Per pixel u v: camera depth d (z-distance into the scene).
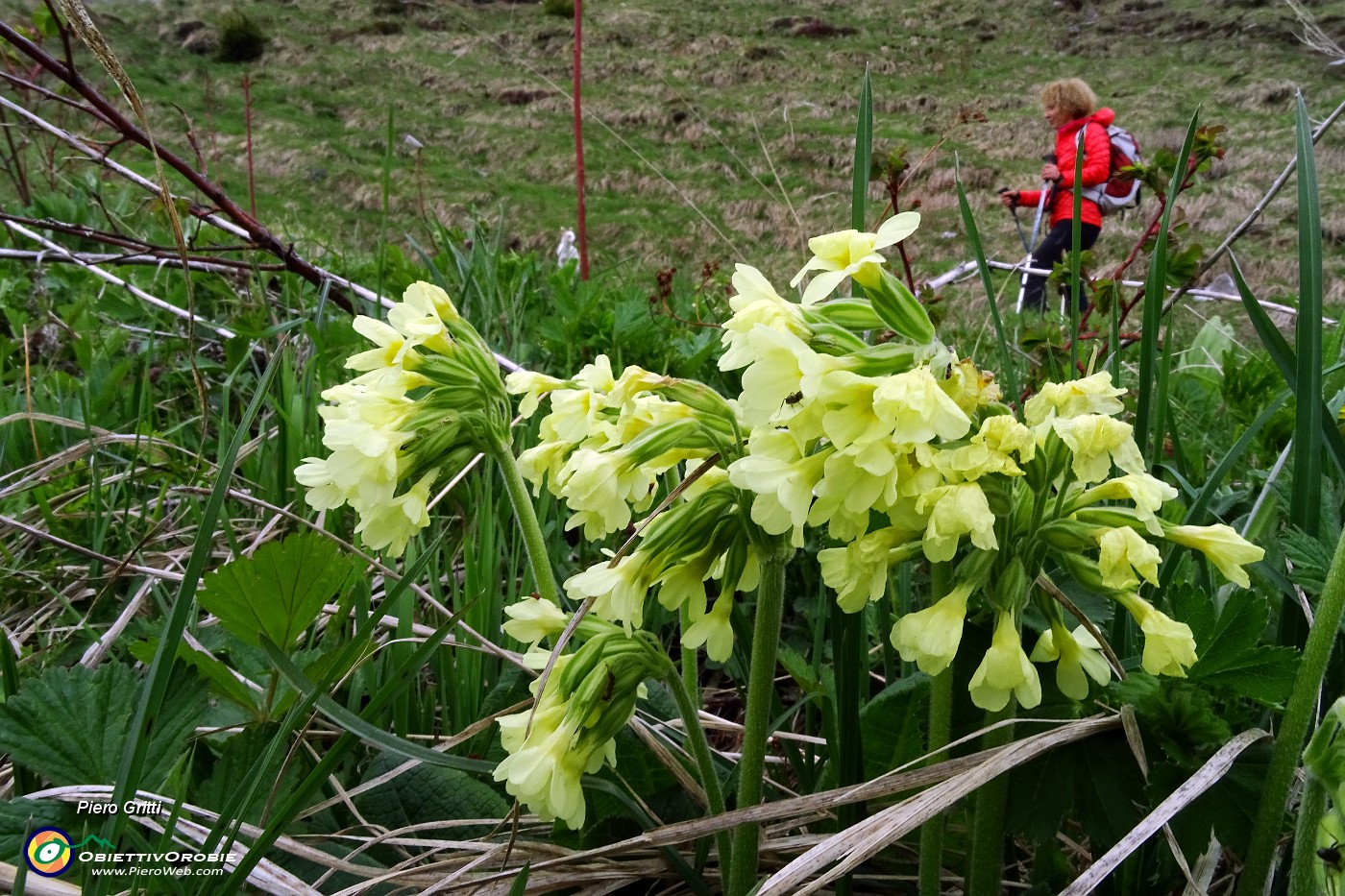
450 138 22.22
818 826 1.92
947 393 1.26
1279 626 1.78
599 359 1.70
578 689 1.50
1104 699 1.59
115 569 2.56
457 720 2.10
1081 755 1.51
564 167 19.80
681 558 1.53
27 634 2.42
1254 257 14.56
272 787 1.57
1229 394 3.32
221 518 2.56
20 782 1.78
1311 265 1.69
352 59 26.28
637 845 1.63
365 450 1.55
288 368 3.15
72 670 1.67
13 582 2.62
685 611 2.13
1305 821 1.26
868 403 1.22
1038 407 1.30
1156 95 23.84
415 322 1.67
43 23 4.88
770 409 1.24
